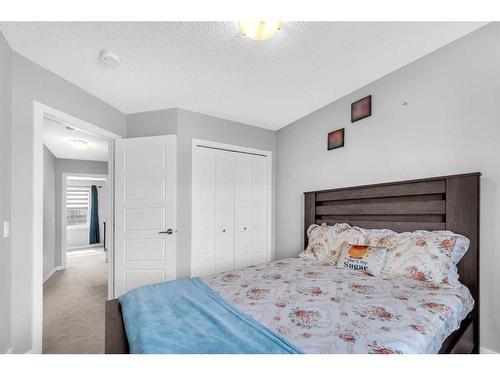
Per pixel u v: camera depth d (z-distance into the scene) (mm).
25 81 1879
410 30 1684
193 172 3016
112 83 2352
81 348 1936
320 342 986
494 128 1599
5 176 1663
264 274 1932
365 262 1914
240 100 2762
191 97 2676
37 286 1881
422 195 1967
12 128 1766
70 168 5152
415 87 2031
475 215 1630
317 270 2016
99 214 7660
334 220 2719
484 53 1646
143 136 3010
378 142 2311
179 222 2881
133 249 2764
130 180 2828
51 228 4441
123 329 1361
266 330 1083
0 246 1586
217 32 1682
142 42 1775
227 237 3287
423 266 1652
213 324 1155
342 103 2689
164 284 1746
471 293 1613
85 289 3416
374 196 2281
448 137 1822
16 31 1626
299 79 2324
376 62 2061
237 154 3439
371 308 1273
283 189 3604
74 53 1880
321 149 2961
